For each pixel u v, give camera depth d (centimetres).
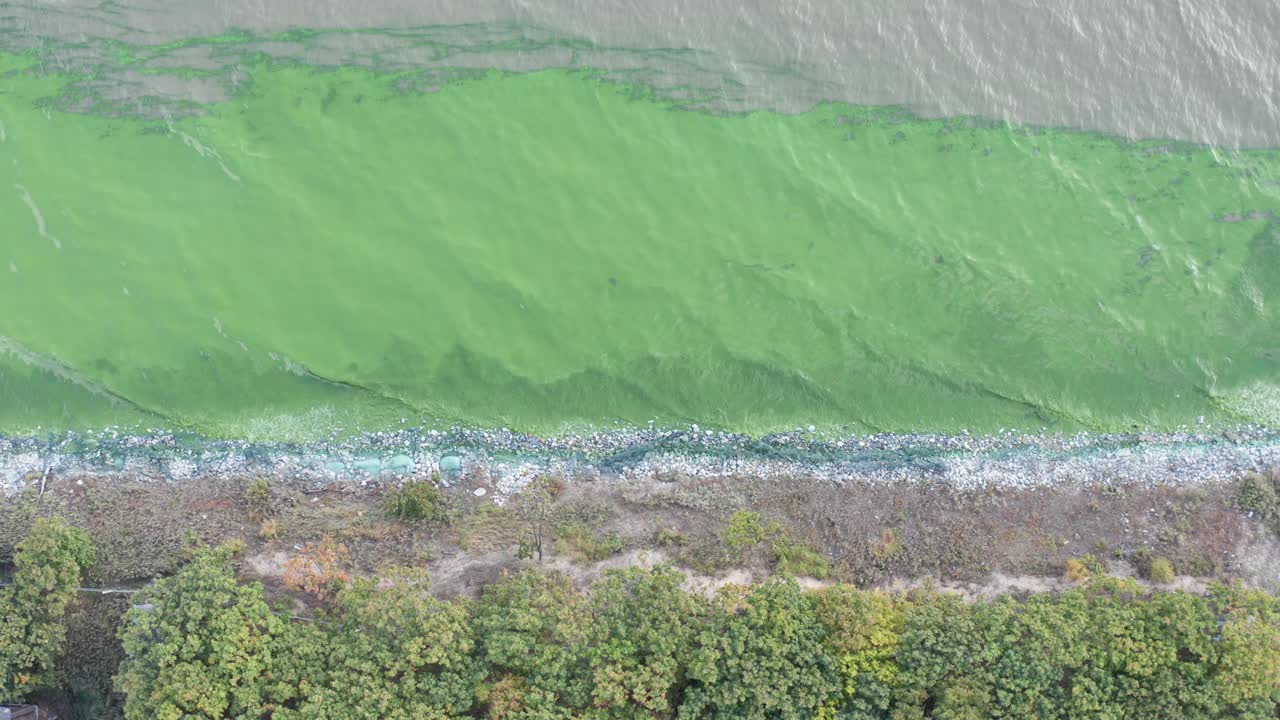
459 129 3425
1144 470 3341
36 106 3322
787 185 3494
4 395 3225
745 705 2719
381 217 3372
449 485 3256
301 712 2662
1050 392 3428
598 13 3481
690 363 3388
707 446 3341
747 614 2806
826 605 2836
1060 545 3212
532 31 3462
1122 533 3234
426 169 3403
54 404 3234
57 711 2998
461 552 3145
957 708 2698
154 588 2834
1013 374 3434
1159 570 3136
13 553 2995
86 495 3155
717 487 3275
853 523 3228
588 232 3422
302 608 2984
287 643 2773
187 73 3372
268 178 3356
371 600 2781
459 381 3331
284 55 3391
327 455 3266
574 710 2725
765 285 3444
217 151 3353
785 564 3136
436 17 3434
